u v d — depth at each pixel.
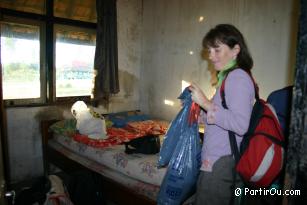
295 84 0.63
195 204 1.32
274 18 2.39
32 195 1.73
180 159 1.40
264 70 2.50
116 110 3.51
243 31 2.62
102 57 3.03
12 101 2.63
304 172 0.62
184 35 3.17
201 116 1.42
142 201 1.78
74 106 2.66
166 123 3.15
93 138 2.39
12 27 2.57
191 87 1.27
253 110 1.19
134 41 3.61
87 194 2.02
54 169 2.88
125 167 1.95
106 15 3.03
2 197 1.20
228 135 1.20
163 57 3.43
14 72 2.62
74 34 3.02
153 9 3.49
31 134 2.81
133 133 2.66
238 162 1.15
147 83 3.66
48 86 2.87
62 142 2.62
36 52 2.76
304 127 0.62
